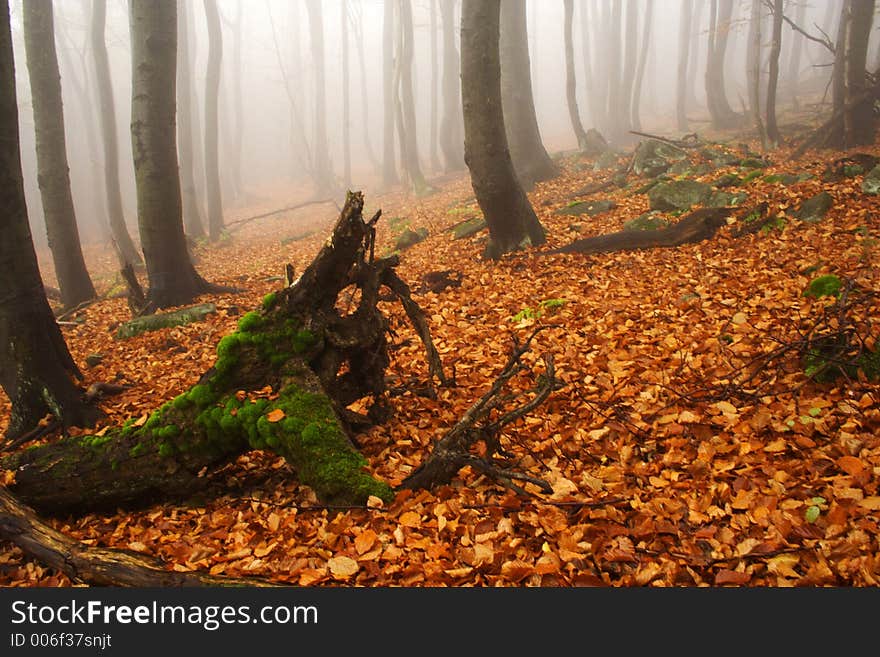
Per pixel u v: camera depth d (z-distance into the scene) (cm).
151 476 416
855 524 303
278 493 424
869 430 384
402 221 1670
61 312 1261
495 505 363
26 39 1190
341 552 342
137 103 1027
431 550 328
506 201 974
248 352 423
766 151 1567
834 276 602
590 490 370
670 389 472
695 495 351
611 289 759
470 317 758
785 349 461
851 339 461
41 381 574
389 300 863
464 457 376
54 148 1233
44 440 568
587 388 502
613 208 1138
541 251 959
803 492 335
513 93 1691
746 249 792
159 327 927
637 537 322
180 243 1076
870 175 895
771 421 408
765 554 297
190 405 414
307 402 405
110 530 412
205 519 405
